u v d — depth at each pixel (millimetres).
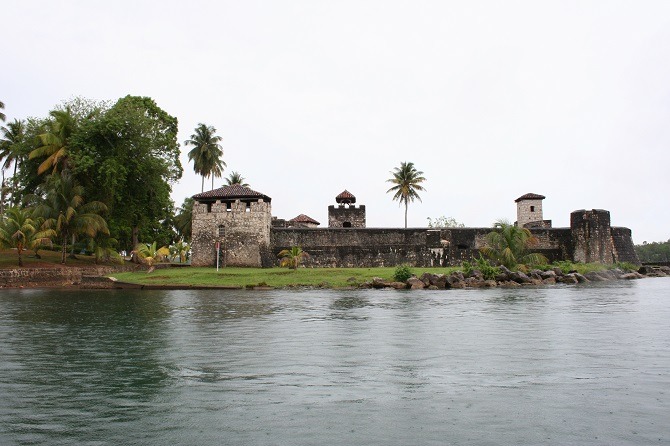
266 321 25625
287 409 11414
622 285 52625
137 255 68875
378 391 12742
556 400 11938
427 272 53688
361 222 85375
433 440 9641
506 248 59000
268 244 71188
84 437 9906
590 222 72750
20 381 13938
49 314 29000
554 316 26875
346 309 31016
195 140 94312
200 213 71000
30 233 56094
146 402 12000
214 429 10250
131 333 21984
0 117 70750
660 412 11078
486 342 19250
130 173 64062
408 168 103000
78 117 68062
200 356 16969
